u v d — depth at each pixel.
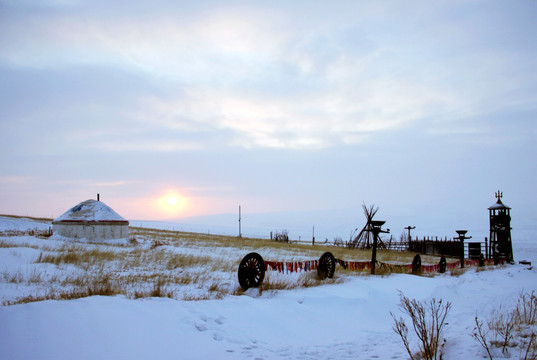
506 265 30.06
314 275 15.50
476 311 11.64
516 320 8.52
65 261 16.88
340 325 9.95
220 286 12.86
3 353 5.69
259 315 9.51
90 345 6.32
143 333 7.10
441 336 7.89
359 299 12.27
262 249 32.56
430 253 41.41
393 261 27.36
